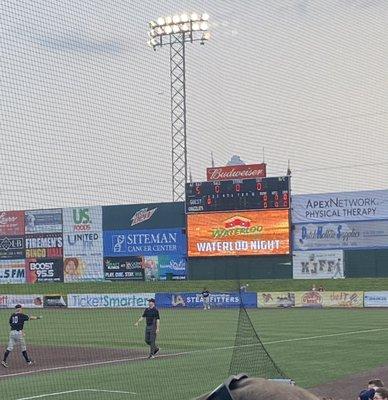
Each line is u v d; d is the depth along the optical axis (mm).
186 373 16781
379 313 38219
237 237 43875
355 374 15945
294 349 21281
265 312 40188
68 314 41125
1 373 17531
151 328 20406
